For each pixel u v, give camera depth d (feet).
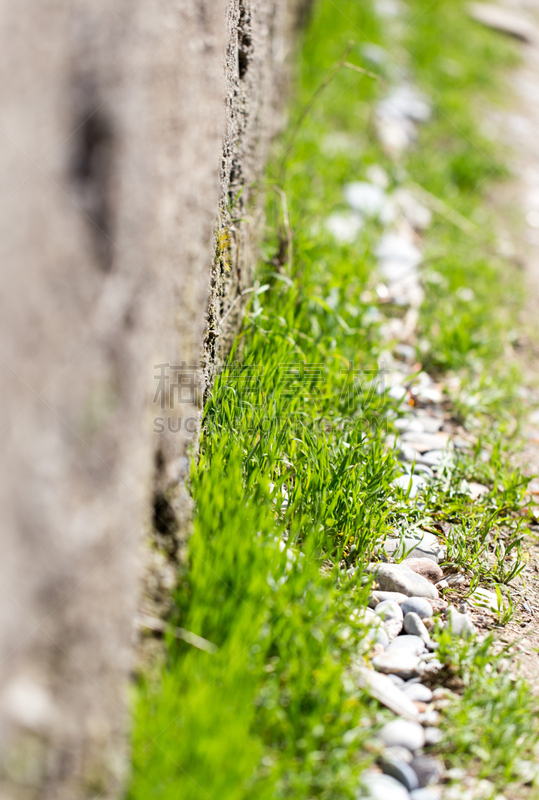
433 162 9.53
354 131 9.32
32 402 4.16
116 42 4.28
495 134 11.16
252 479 5.07
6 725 4.14
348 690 4.68
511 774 4.65
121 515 4.35
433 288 6.95
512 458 5.83
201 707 4.48
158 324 4.52
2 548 4.12
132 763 4.42
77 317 4.23
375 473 5.32
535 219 9.32
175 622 4.66
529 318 7.18
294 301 6.00
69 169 4.22
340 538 5.16
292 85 9.11
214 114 4.89
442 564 5.22
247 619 4.64
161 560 4.70
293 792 4.49
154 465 4.63
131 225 4.33
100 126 4.25
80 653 4.27
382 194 8.11
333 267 6.50
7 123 4.16
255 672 4.60
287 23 7.93
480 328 6.68
